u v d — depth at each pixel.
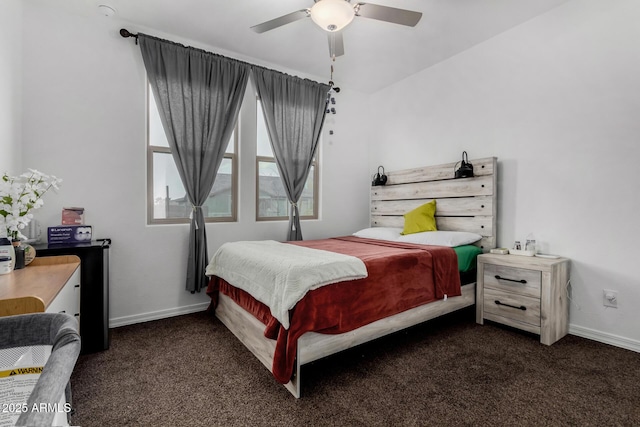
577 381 1.86
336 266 1.94
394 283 2.22
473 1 2.52
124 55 2.79
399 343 2.40
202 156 3.07
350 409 1.62
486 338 2.49
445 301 2.61
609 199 2.39
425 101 3.76
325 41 3.09
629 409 1.61
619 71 2.34
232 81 3.22
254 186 3.48
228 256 2.61
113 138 2.75
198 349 2.30
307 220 3.98
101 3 2.49
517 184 2.92
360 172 4.45
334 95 4.18
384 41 3.12
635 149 2.27
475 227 3.14
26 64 2.43
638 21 2.26
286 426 1.50
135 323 2.82
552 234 2.70
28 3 2.44
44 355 0.83
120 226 2.78
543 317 2.37
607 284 2.40
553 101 2.68
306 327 1.72
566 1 2.56
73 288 1.91
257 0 2.46
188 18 2.71
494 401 1.68
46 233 2.49
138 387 1.82
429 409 1.62
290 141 3.64
